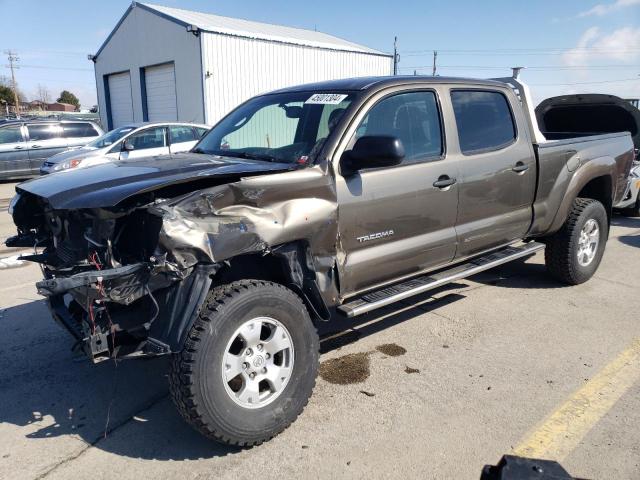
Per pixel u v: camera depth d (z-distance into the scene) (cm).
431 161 391
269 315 296
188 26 1931
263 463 285
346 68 2355
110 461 290
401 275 385
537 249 497
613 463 281
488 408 335
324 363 398
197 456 293
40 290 247
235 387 309
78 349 324
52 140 1631
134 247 285
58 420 332
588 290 550
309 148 345
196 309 271
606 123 759
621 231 834
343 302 357
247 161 352
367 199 347
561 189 507
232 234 280
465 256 436
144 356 279
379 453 292
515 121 470
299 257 318
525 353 411
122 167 340
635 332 447
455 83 427
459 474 274
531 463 162
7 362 409
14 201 354
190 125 1306
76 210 285
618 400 342
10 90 7438
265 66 2081
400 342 433
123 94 2530
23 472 282
